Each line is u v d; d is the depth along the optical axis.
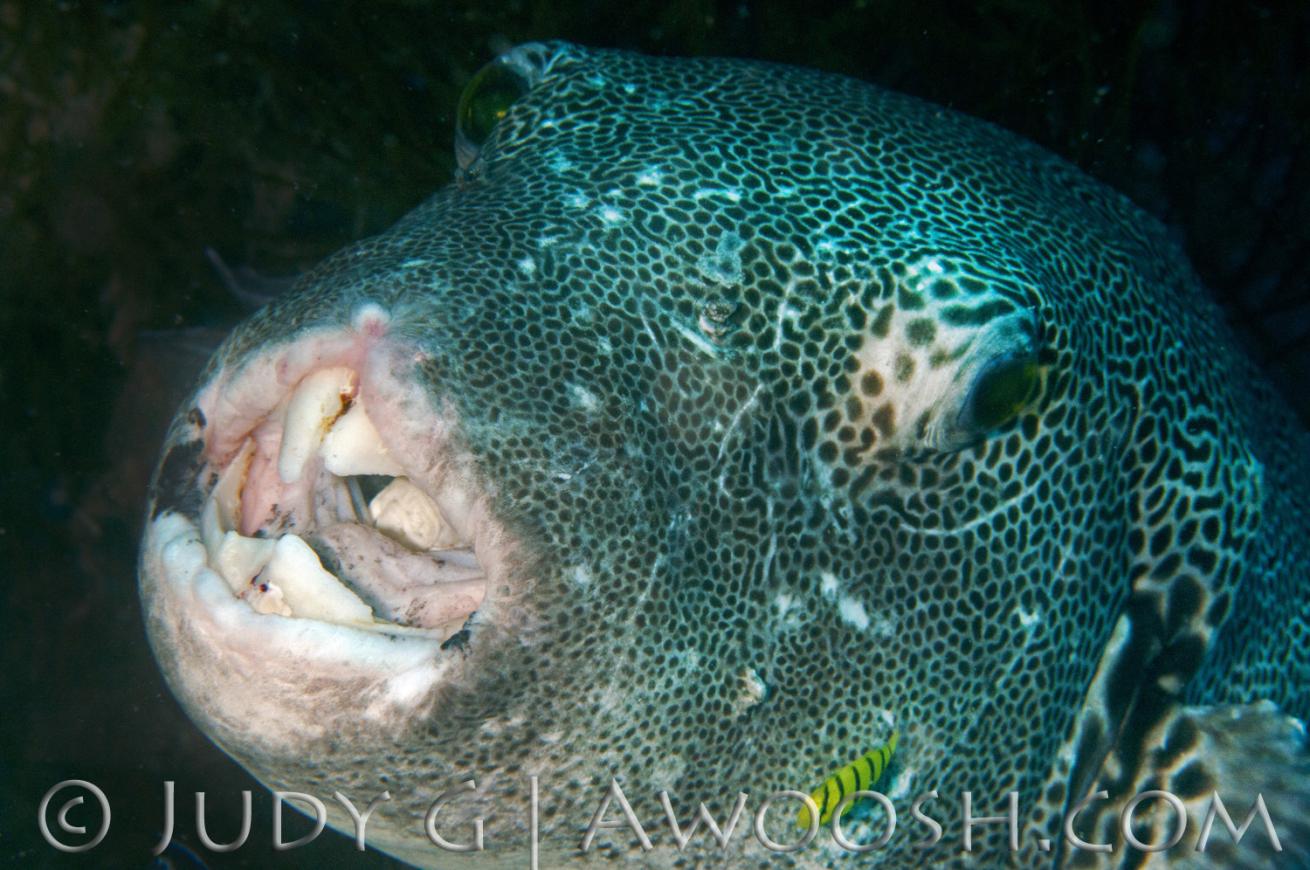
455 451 0.54
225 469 0.57
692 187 0.61
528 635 0.55
